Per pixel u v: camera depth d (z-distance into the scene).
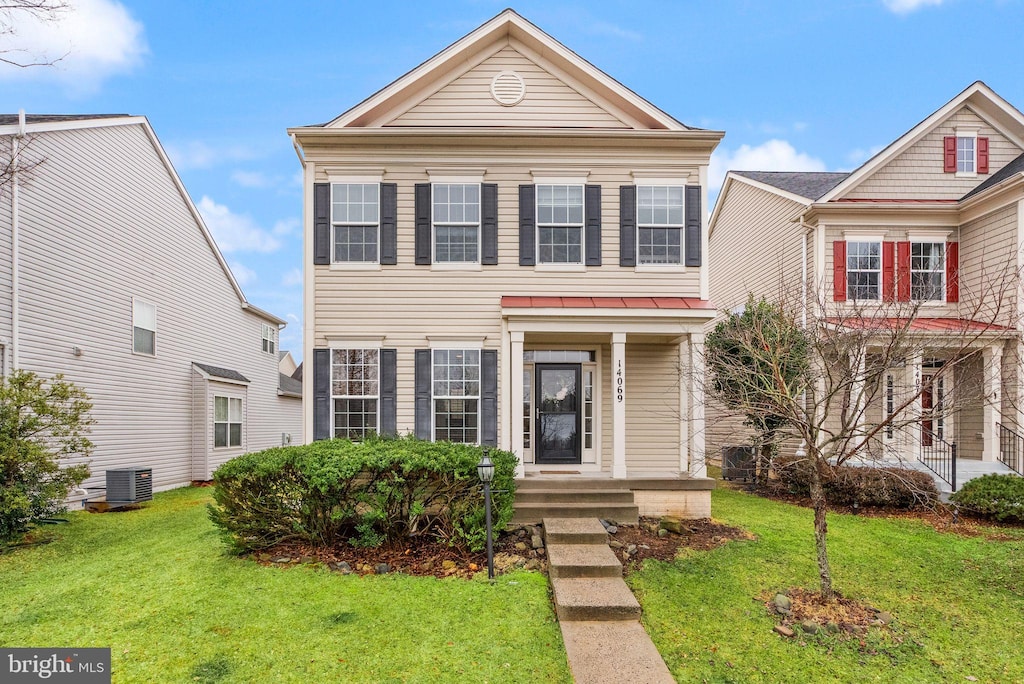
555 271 9.98
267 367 20.16
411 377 9.84
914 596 6.00
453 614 5.29
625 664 4.43
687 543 7.38
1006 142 14.08
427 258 9.91
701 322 9.09
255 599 5.52
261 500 6.79
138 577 6.17
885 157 13.74
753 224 16.88
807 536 7.85
